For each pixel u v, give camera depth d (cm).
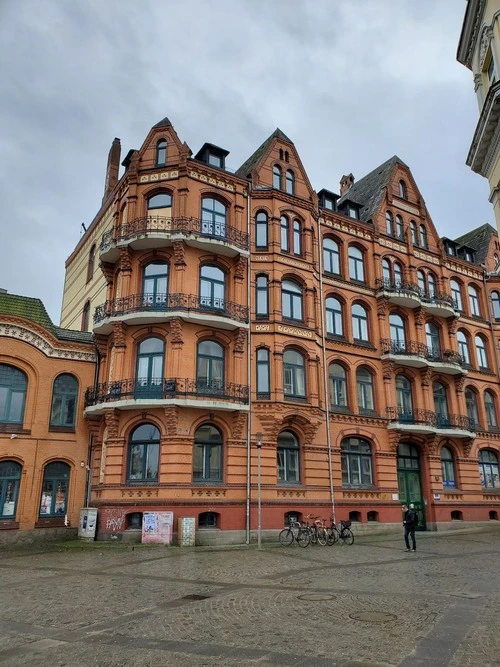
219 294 2681
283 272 2827
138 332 2520
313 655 763
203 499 2331
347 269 3225
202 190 2744
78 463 2627
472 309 3969
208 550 2100
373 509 2862
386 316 3281
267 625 929
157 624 948
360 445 2986
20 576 1517
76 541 2333
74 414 2694
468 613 994
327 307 3095
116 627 934
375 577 1426
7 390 2561
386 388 3130
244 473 2461
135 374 2495
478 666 711
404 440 3206
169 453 2327
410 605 1066
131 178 2738
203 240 2578
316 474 2678
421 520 3164
